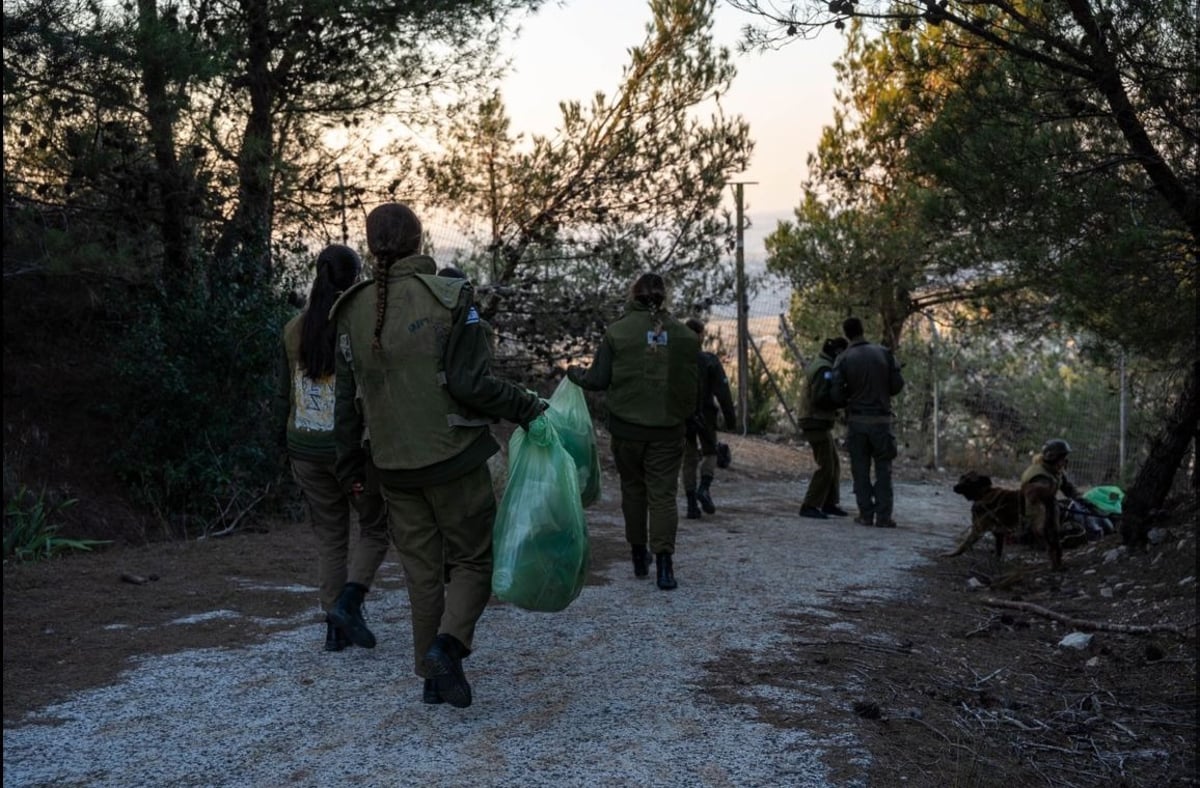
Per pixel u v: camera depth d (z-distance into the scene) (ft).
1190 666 17.40
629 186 45.03
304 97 34.99
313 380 15.56
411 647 16.51
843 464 52.03
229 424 30.99
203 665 15.52
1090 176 20.70
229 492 30.45
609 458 45.68
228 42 27.61
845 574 24.45
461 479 12.81
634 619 18.66
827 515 35.50
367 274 35.78
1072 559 27.30
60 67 24.07
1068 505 30.91
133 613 18.97
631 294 21.24
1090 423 52.70
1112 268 20.39
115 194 29.58
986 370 56.44
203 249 32.58
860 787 11.29
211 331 30.45
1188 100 19.65
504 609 19.21
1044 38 19.86
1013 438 56.29
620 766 11.62
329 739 12.38
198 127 30.99
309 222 35.19
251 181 32.45
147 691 14.24
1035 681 16.83
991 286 28.91
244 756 11.87
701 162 45.37
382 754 11.91
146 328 29.99
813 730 12.98
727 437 55.57
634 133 44.75
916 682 15.81
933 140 22.15
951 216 22.93
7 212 27.45
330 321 13.44
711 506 34.12
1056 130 20.70
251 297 31.14
